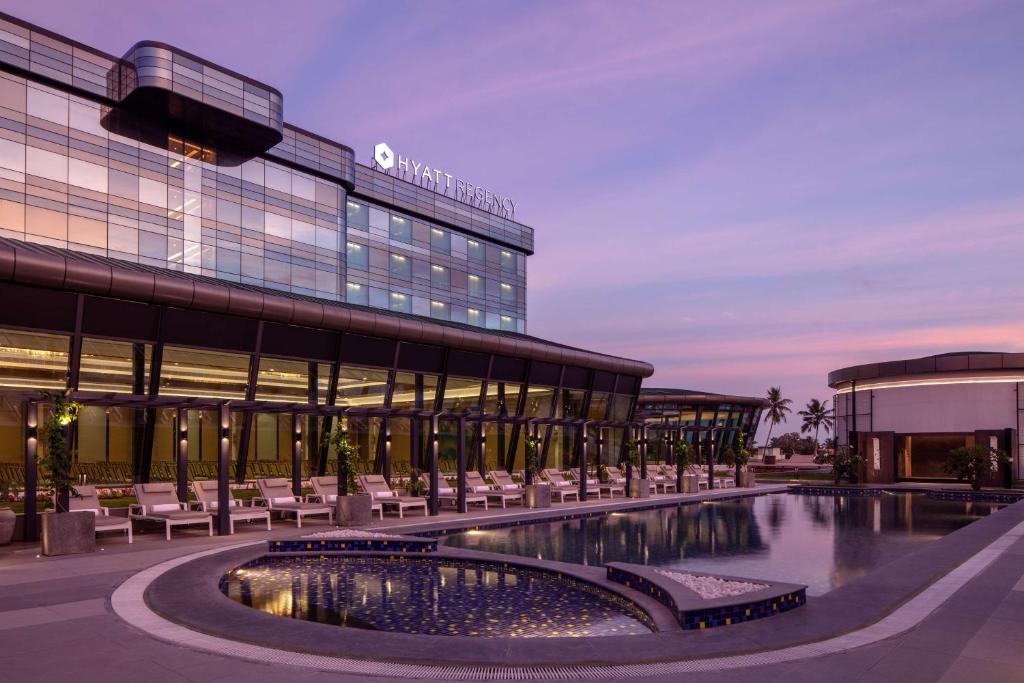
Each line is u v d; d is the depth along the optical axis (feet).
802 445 407.23
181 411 64.28
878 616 30.55
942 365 162.40
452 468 114.93
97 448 79.05
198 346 86.12
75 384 76.89
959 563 44.16
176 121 109.09
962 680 22.33
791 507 93.66
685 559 50.83
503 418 87.86
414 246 153.58
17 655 24.86
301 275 125.70
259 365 92.27
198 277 99.19
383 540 49.32
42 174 95.81
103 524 52.16
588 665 23.91
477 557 46.50
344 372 101.65
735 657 24.86
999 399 158.20
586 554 52.95
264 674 22.95
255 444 92.94
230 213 116.47
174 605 31.89
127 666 23.68
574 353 132.05
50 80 96.84
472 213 165.78
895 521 76.28
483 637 28.89
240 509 64.59
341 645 25.53
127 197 104.01
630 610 34.42
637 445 126.11
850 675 22.82
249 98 110.11
